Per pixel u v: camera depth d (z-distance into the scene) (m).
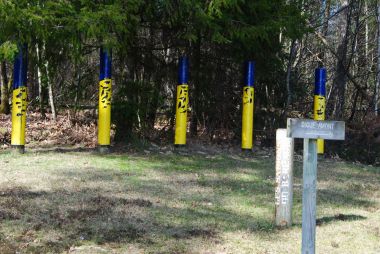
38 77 16.00
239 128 12.79
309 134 4.26
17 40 9.09
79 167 8.64
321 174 9.62
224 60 12.57
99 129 10.25
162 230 5.49
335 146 12.45
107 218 5.75
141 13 10.89
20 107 9.69
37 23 8.82
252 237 5.47
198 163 9.79
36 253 4.59
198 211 6.39
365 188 8.53
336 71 16.91
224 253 4.88
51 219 5.61
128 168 8.84
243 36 10.73
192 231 5.52
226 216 6.26
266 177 8.84
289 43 19.78
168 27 11.48
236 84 12.91
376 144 12.36
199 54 12.26
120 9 9.30
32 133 12.16
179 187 7.67
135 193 7.08
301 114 16.48
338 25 18.34
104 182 7.62
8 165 8.59
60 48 10.76
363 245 5.41
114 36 9.55
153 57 11.86
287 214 5.98
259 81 13.12
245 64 11.28
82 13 9.10
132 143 11.04
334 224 6.18
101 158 9.61
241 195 7.44
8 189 6.86
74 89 12.34
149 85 11.44
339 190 8.27
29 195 6.59
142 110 11.23
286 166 5.95
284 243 5.32
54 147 10.78
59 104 15.66
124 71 11.60
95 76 12.20
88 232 5.25
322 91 11.33
